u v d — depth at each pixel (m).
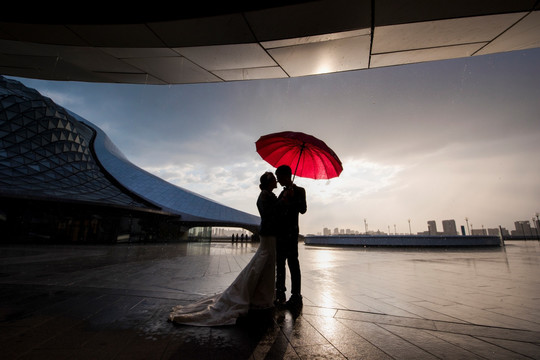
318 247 20.89
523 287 4.50
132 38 4.46
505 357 1.84
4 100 24.91
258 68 5.36
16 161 23.69
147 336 2.12
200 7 3.65
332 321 2.61
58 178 25.67
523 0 3.18
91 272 5.77
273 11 3.62
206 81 6.13
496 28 3.77
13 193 18.27
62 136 29.33
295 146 3.31
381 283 4.93
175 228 35.69
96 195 26.34
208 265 7.66
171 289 4.06
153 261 8.61
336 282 5.04
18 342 1.94
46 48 5.00
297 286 3.17
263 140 3.21
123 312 2.78
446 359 1.80
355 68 5.18
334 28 3.94
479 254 13.04
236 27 4.05
